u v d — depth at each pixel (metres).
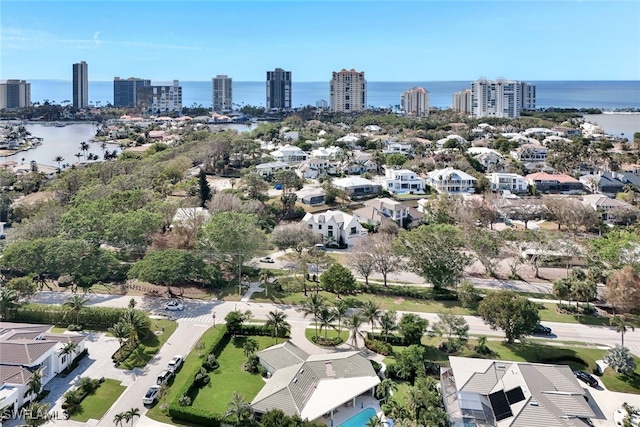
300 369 56.62
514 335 65.12
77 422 50.12
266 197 135.50
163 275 76.88
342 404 52.72
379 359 63.53
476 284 90.25
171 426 49.91
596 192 157.25
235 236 87.06
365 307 70.50
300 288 85.56
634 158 196.75
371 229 117.38
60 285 86.06
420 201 143.00
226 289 86.00
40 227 98.00
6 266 83.69
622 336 65.38
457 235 92.50
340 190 148.75
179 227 98.00
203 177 132.38
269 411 48.28
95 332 70.31
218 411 51.94
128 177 141.25
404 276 94.75
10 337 59.50
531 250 97.94
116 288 85.31
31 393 52.88
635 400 54.94
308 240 100.62
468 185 157.88
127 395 55.09
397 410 48.97
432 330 67.75
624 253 87.56
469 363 57.59
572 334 71.06
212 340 66.44
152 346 65.94
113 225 93.38
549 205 127.81
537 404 49.12
